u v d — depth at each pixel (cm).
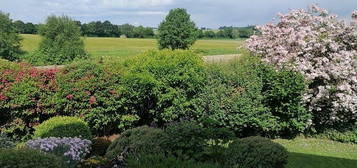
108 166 583
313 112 1150
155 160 512
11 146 697
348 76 1110
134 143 600
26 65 1028
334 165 877
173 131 598
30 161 425
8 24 3753
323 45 1148
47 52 3603
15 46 3756
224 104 1034
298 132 1157
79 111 1000
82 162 589
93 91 1010
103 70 1025
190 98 1075
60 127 793
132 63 1097
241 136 1123
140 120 1165
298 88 1036
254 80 1046
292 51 1217
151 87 1041
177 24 4209
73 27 3719
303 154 959
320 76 1135
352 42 1173
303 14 1277
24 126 973
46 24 3662
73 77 1000
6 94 932
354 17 1183
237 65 1103
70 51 3612
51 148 582
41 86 968
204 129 602
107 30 7112
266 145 589
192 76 1040
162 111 1093
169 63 1045
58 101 979
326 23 1233
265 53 1250
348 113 1134
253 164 571
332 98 1117
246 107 1026
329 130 1147
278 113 1103
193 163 520
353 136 1103
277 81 1044
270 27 1312
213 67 1079
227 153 589
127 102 1052
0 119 980
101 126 1061
